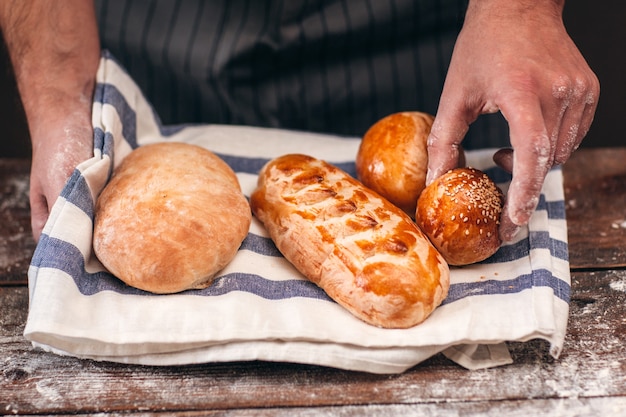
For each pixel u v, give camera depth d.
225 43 0.95
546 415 0.62
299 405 0.63
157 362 0.65
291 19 0.93
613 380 0.64
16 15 0.79
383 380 0.65
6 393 0.64
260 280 0.70
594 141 1.35
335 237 0.68
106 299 0.67
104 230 0.69
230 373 0.65
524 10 0.72
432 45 0.96
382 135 0.77
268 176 0.76
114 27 0.97
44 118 0.78
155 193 0.70
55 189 0.73
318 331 0.65
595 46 1.29
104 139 0.76
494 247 0.71
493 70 0.69
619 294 0.73
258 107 1.00
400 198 0.75
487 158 0.84
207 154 0.78
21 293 0.74
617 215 0.84
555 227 0.76
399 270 0.65
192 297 0.68
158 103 1.03
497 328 0.66
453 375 0.65
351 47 0.96
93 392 0.64
